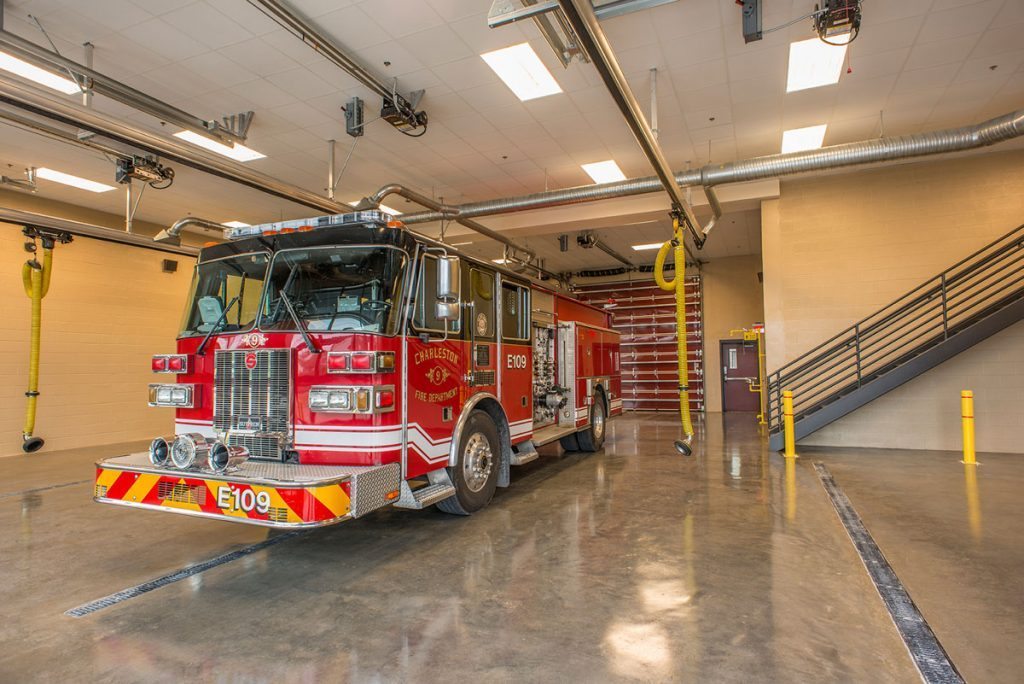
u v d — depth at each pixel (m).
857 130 8.34
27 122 6.63
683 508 5.43
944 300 8.63
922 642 2.80
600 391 9.34
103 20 5.51
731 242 15.53
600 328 9.48
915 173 9.59
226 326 4.36
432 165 9.57
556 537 4.54
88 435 10.48
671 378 18.20
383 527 4.86
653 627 2.97
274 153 8.96
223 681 2.50
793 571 3.76
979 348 8.96
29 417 9.24
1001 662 2.61
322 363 3.96
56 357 10.05
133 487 3.81
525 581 3.62
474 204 10.06
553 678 2.49
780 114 7.78
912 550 4.17
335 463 3.91
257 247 4.45
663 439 10.66
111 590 3.57
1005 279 9.00
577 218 11.67
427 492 4.45
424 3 5.34
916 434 9.23
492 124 8.00
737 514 5.20
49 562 4.10
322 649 2.77
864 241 9.81
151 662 2.67
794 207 10.21
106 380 10.83
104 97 6.88
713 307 17.84
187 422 4.43
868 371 9.68
